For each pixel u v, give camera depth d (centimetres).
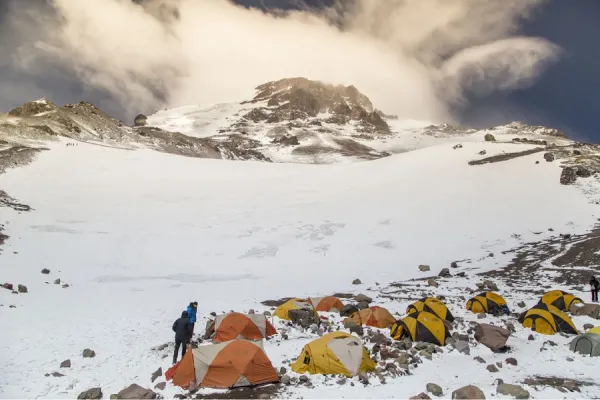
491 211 4769
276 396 1219
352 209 5144
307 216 4950
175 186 6162
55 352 1598
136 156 7831
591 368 1418
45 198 4938
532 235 4169
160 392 1273
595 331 1623
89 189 5566
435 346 1653
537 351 1627
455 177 5988
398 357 1482
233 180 6762
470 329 1906
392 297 2725
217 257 3825
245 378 1304
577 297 2266
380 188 5934
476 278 3209
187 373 1333
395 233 4391
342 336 1476
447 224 4544
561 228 4209
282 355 1596
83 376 1398
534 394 1175
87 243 3775
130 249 3806
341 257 3878
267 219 4866
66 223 4238
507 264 3512
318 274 3494
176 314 2275
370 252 3978
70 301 2342
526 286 2880
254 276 3406
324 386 1289
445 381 1310
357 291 2983
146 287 2884
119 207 5012
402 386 1270
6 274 2691
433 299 2166
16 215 4147
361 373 1351
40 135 8000
